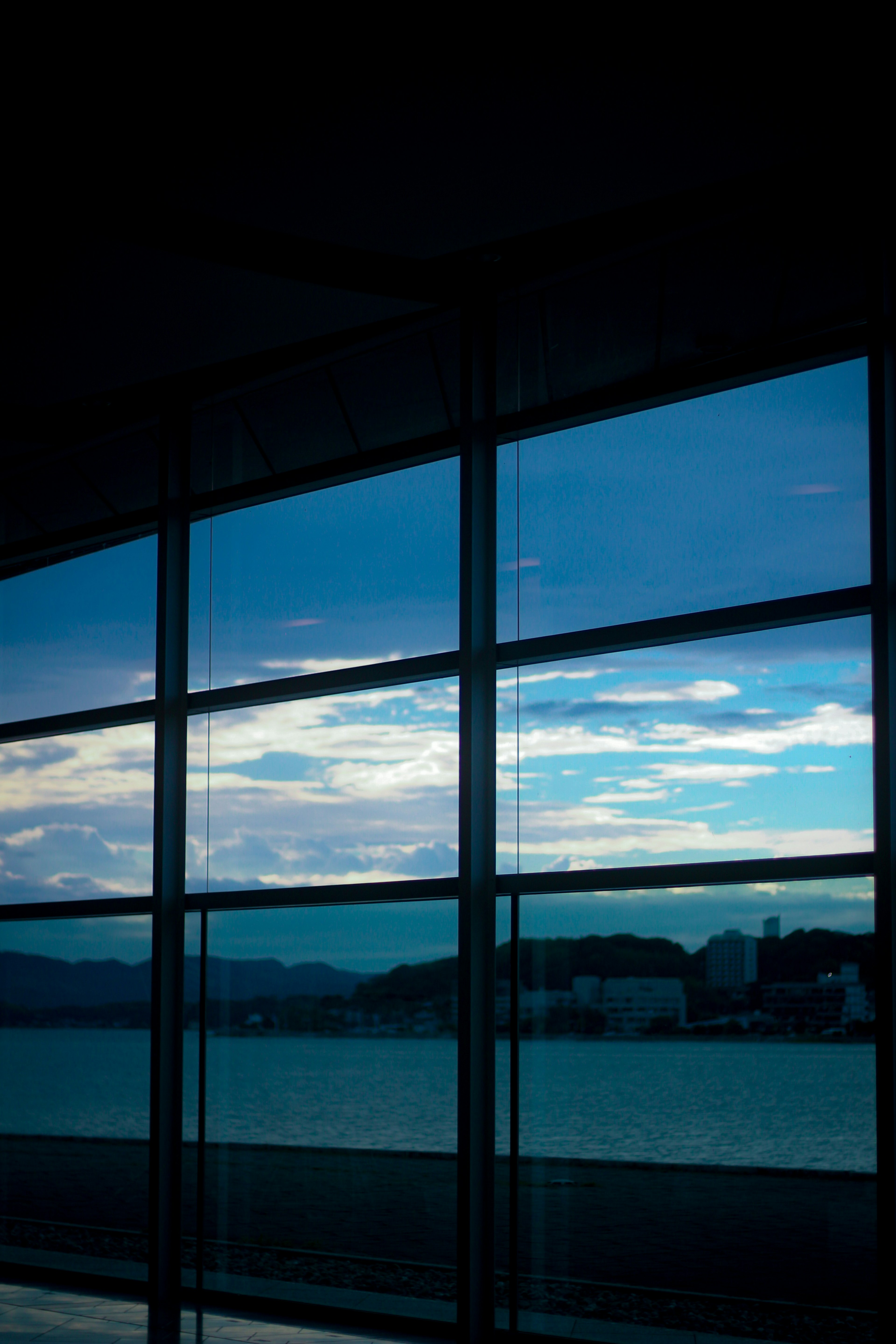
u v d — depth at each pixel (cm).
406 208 786
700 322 845
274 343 967
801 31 622
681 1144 808
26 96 703
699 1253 790
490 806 885
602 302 886
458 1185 835
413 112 686
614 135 707
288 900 985
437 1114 935
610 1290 818
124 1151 1074
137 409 1113
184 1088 1017
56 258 832
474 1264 826
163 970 1023
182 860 1047
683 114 686
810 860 756
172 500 1082
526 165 737
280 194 769
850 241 784
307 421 1035
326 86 669
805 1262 748
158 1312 920
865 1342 720
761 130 701
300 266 854
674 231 838
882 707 707
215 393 1086
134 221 791
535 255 866
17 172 754
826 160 740
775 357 811
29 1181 1120
